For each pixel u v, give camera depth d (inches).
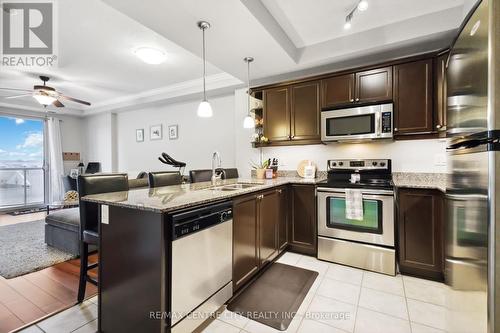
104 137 249.0
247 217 81.7
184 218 54.5
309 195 110.7
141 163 229.5
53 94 156.2
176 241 52.5
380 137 104.6
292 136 127.8
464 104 45.1
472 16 41.5
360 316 68.4
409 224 91.7
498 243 34.4
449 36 93.9
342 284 86.1
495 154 34.2
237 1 72.3
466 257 43.4
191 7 74.4
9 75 157.0
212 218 63.6
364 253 97.3
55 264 103.8
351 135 110.7
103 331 62.1
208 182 113.1
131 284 55.9
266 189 95.3
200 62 139.3
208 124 187.8
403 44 100.8
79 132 268.4
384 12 92.1
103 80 168.9
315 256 110.2
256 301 75.8
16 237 138.3
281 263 103.6
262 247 91.7
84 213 73.0
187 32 89.0
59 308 72.3
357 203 97.1
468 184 42.5
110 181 78.8
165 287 51.2
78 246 109.8
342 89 114.7
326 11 91.8
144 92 198.4
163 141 213.9
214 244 64.4
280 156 143.3
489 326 35.1
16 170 226.4
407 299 76.6
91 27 102.9
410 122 101.0
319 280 89.0
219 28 86.6
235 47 101.5
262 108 141.0
